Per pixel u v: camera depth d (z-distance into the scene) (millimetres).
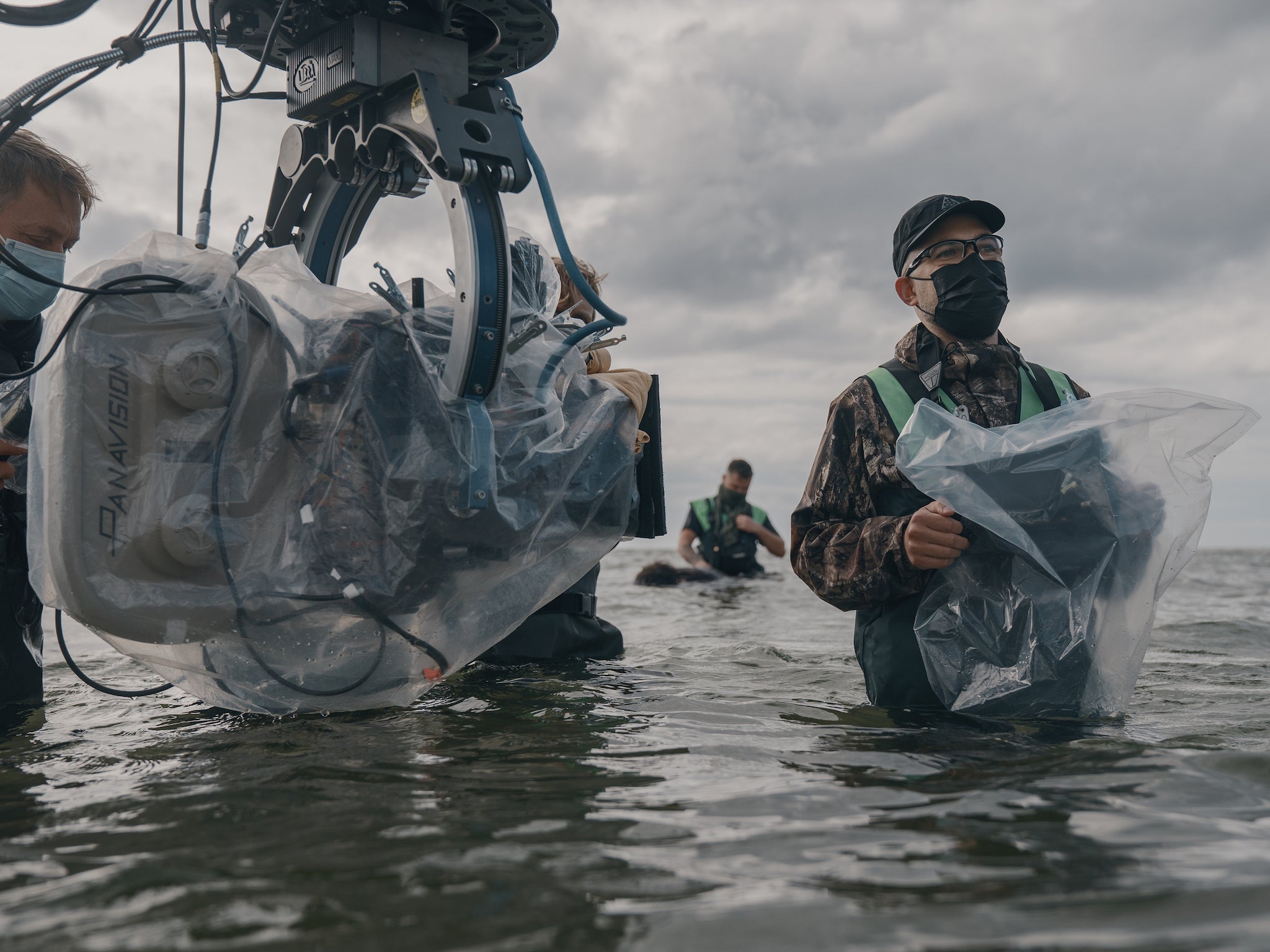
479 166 1854
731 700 2127
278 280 1777
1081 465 1883
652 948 813
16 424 1851
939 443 1935
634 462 2098
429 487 1720
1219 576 10773
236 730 1807
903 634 2092
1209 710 1995
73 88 1994
